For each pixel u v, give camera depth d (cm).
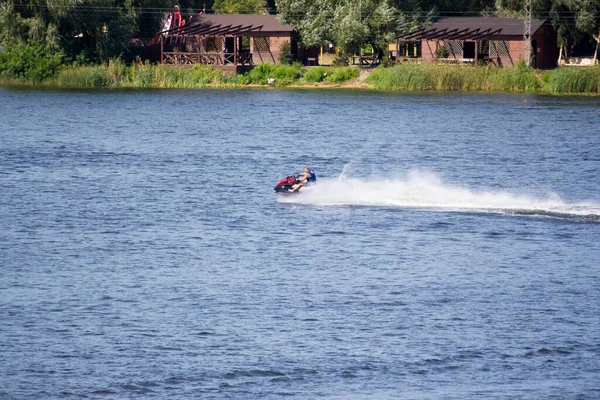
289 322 11094
